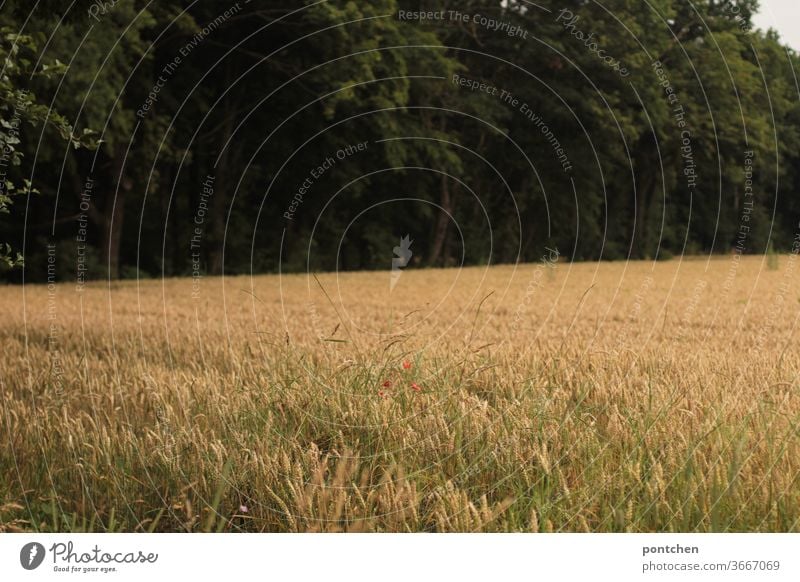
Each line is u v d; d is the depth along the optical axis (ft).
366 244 138.00
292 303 63.26
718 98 152.66
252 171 122.83
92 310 57.26
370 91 114.93
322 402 18.10
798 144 187.21
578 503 13.35
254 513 13.96
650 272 117.60
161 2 95.81
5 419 19.11
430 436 15.47
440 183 144.66
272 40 106.11
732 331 39.91
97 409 20.18
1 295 74.95
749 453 14.28
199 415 17.44
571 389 20.02
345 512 12.96
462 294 73.46
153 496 14.71
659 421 16.31
